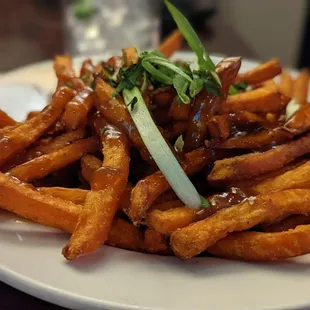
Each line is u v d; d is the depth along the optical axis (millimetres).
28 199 215
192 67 263
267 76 292
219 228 204
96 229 204
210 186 241
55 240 216
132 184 242
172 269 204
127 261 207
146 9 639
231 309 181
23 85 424
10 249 208
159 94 252
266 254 207
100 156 253
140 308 181
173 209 218
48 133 259
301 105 292
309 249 204
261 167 233
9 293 219
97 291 188
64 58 307
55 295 187
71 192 229
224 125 237
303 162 246
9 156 237
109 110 243
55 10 752
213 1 879
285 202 214
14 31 666
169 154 226
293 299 187
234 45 688
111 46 592
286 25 930
